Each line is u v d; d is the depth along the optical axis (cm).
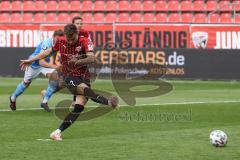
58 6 9525
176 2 9175
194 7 9075
